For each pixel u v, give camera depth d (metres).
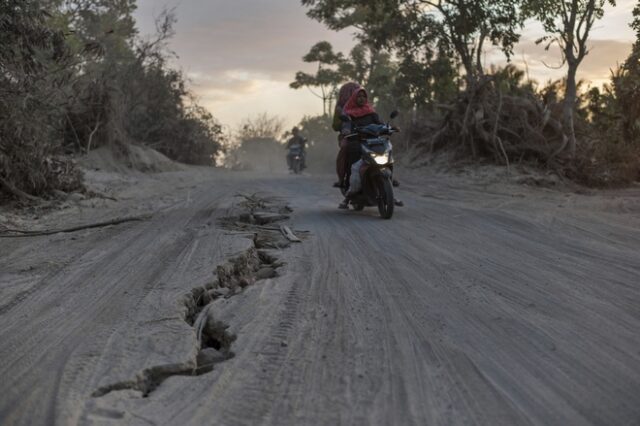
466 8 18.80
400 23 22.20
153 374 3.01
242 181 17.00
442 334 3.54
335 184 9.67
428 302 4.20
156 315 3.91
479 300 4.24
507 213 8.84
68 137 18.78
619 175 15.84
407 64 22.92
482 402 2.66
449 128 19.67
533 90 18.56
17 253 6.23
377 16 23.39
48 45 9.97
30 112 10.04
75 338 3.52
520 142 16.61
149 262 5.55
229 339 3.56
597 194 13.31
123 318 3.88
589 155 16.02
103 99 19.34
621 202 10.30
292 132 25.72
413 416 2.53
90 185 13.47
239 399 2.68
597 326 3.67
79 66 14.00
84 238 7.05
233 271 5.34
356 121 9.23
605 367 3.04
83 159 17.66
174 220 8.46
